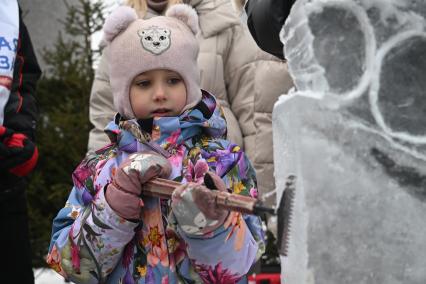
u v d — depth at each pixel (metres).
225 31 2.78
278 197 1.24
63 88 5.64
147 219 1.75
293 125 1.18
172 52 1.86
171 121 1.81
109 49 1.95
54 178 5.26
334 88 1.18
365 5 1.17
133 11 1.94
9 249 2.55
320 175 1.17
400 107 1.18
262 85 2.74
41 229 5.09
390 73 1.18
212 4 2.78
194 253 1.64
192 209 1.42
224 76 2.81
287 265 1.23
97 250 1.70
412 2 1.17
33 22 7.69
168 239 1.73
